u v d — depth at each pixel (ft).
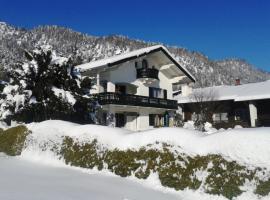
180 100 123.13
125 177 33.86
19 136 51.24
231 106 116.98
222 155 27.89
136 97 103.71
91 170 37.42
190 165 29.55
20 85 62.34
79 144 40.83
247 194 25.49
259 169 25.41
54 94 61.46
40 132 47.78
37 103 61.11
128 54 100.12
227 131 29.55
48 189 28.02
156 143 33.22
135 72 109.60
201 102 116.88
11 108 62.54
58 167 40.04
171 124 119.65
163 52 111.34
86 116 67.46
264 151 25.84
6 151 52.34
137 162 33.45
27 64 62.90
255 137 27.02
